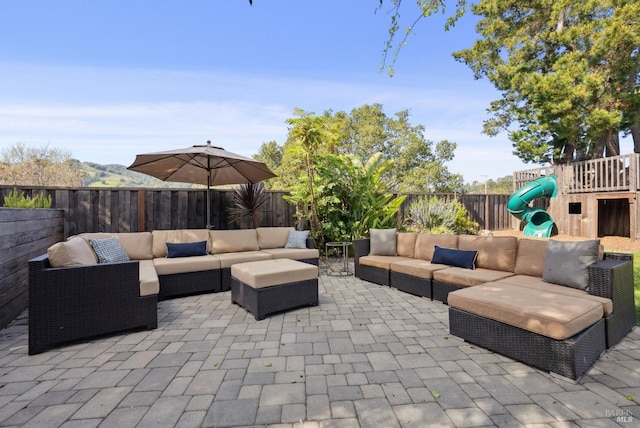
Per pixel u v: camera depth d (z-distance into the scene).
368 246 5.74
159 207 7.01
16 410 1.93
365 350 2.75
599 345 2.52
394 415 1.88
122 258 4.19
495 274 3.79
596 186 9.42
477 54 14.29
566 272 3.12
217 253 5.47
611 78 10.59
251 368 2.44
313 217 7.45
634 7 9.27
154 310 3.29
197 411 1.92
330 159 7.62
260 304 3.55
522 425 1.77
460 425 1.78
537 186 9.92
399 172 24.02
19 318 3.59
